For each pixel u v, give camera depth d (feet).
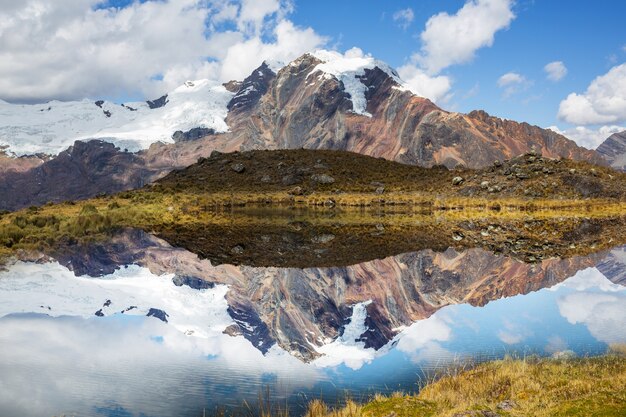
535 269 124.77
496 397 45.47
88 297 97.35
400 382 50.80
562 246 162.09
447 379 50.11
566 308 84.94
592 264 130.41
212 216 288.30
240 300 110.11
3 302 88.07
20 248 159.74
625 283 108.99
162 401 44.09
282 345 69.41
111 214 266.57
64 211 295.69
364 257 144.05
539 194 371.56
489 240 176.04
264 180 465.06
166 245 172.65
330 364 58.29
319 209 355.77
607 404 38.70
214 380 49.93
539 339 63.82
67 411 41.19
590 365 52.34
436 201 375.45
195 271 135.23
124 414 40.88
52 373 50.60
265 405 43.80
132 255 155.33
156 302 100.42
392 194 422.41
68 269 131.64
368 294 107.96
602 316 78.07
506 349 59.82
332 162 498.28
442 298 100.89
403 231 203.62
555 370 51.24
